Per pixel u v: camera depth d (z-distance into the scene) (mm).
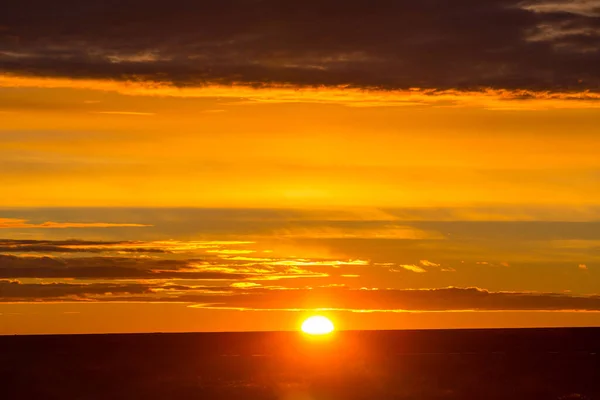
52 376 88125
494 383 83375
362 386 81625
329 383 83125
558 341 156250
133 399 74688
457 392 77750
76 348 138125
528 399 74812
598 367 97562
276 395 76062
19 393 78562
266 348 142000
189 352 132000
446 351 138625
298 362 107125
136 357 117812
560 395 76875
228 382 84688
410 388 80188
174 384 83125
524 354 119750
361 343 152500
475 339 158375
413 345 149375
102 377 88500
